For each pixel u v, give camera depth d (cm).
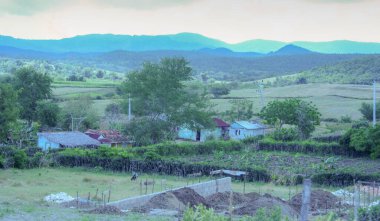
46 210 2909
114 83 19012
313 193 3869
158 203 3394
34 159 5784
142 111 8312
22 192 4006
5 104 5828
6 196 3744
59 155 5975
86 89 15800
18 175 5066
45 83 9488
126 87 8412
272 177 5084
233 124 9562
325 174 4978
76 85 17000
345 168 5375
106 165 5762
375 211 2656
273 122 8431
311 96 14338
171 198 3503
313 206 3450
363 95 14150
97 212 2978
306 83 18062
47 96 9744
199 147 6831
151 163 5597
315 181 4978
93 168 5784
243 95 15250
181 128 9031
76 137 7512
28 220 2570
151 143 7944
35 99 9388
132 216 2862
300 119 8144
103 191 4197
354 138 6488
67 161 5938
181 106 8419
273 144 7050
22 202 3378
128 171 5659
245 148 7131
